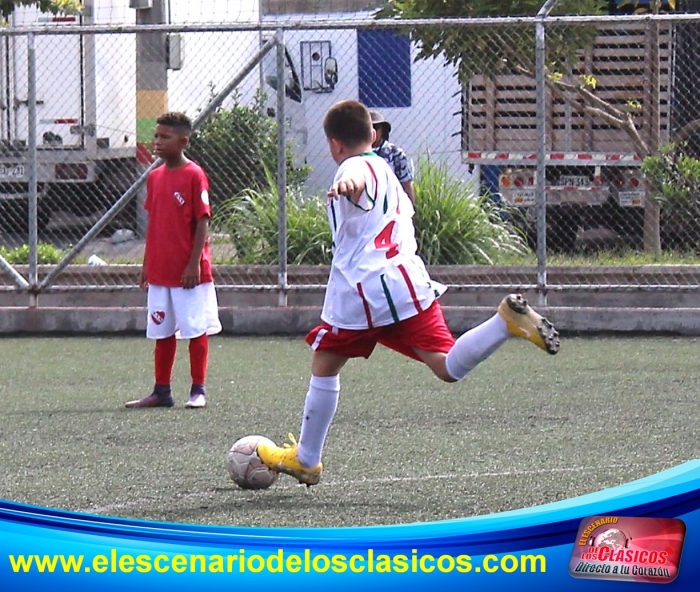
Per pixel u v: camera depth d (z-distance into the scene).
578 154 40.91
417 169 33.09
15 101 41.16
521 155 40.97
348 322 14.23
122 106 42.06
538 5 33.69
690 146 38.19
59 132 41.50
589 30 34.22
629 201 40.62
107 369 24.31
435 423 18.64
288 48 43.62
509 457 16.33
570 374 22.75
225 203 32.75
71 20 41.31
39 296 30.12
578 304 29.20
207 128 35.31
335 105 14.77
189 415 19.61
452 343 14.27
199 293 20.20
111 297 30.12
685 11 39.50
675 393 20.83
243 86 41.19
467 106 41.47
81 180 41.47
